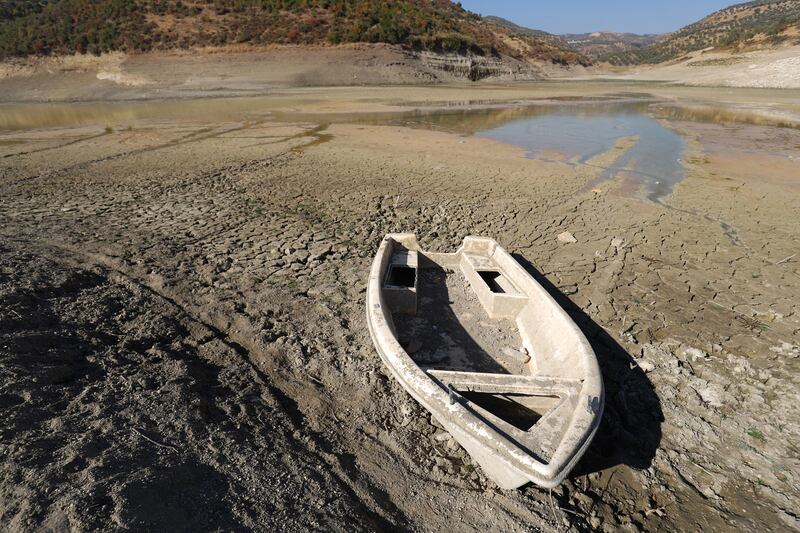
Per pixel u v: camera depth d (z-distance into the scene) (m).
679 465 4.70
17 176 14.02
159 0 54.09
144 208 11.48
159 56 47.56
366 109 32.09
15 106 36.47
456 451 4.70
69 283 6.84
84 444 3.69
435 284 8.03
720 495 4.39
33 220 10.05
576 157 18.08
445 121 27.17
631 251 9.74
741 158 17.73
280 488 3.89
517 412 4.89
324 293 7.71
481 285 7.40
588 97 41.84
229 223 10.70
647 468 4.65
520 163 17.06
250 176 14.71
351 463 4.45
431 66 58.41
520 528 3.92
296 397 5.30
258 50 50.28
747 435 5.08
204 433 4.27
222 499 3.56
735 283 8.40
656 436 5.06
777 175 15.32
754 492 4.44
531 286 6.78
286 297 7.52
